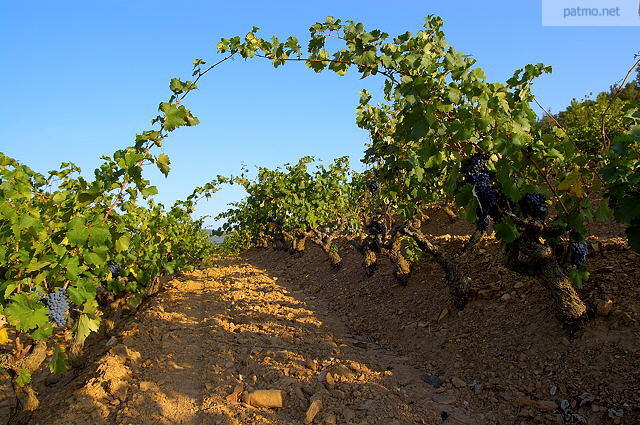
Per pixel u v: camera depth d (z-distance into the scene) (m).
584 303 5.55
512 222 4.88
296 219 15.12
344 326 8.87
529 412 4.54
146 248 8.80
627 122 4.43
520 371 5.27
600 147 8.48
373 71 4.59
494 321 6.48
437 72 4.72
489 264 8.10
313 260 17.28
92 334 8.80
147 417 4.98
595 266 6.29
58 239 4.47
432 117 4.09
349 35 4.58
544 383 4.90
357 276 12.20
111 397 5.48
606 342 4.96
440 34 5.25
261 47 4.90
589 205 4.82
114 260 7.24
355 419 4.72
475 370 5.65
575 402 4.44
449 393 5.27
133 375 6.18
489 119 4.06
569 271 5.32
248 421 4.82
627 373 4.48
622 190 3.86
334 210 15.30
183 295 11.73
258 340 7.57
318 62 4.89
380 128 6.46
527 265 5.43
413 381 5.65
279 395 5.18
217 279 15.38
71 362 6.73
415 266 9.66
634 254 6.22
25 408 5.14
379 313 8.86
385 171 6.21
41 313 4.10
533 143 4.50
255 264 22.44
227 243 25.80
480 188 4.38
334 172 15.97
